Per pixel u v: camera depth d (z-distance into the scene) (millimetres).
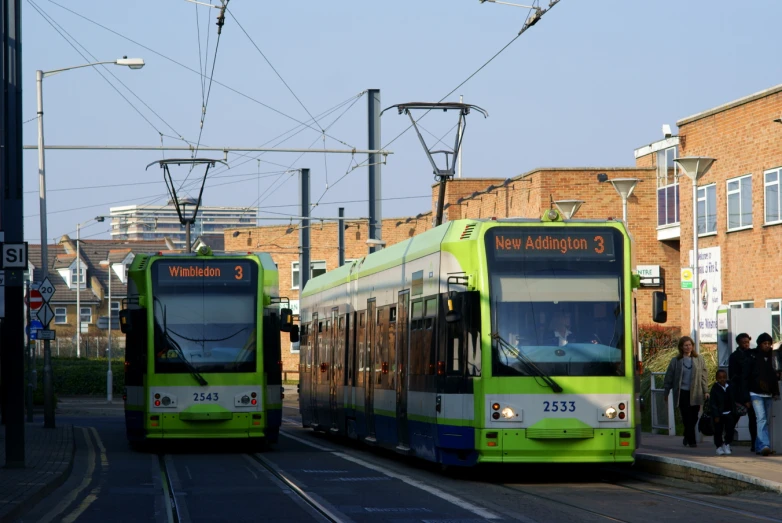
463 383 18234
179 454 24375
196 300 24266
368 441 24328
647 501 15578
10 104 19828
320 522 13547
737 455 20109
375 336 24094
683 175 44688
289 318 24656
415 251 21250
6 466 19766
